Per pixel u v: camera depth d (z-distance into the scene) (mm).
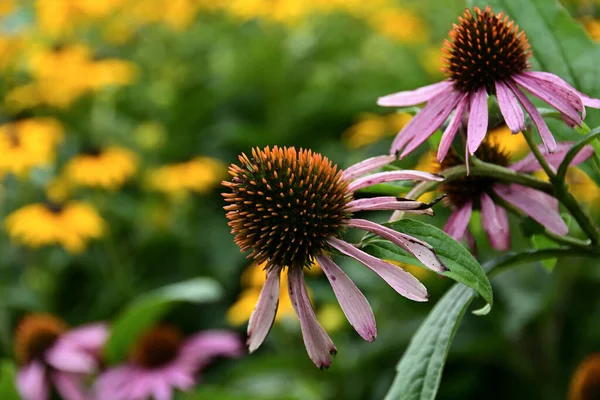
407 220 471
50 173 1234
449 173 497
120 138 1391
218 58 1477
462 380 1014
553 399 991
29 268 1248
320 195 487
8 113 1414
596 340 997
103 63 1382
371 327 468
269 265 488
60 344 970
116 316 1232
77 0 1511
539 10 540
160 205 1319
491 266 506
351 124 1406
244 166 500
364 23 1530
